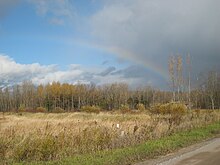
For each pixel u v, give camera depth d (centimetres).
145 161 1422
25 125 2358
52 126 2169
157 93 10925
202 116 3519
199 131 2492
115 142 1706
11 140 1482
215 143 2022
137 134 1909
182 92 6400
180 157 1513
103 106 10831
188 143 2005
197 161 1403
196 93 8044
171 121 2692
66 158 1368
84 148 1548
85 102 11475
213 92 7912
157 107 4797
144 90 11012
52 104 11438
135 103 10662
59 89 11550
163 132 2194
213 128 2752
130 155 1472
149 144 1741
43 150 1397
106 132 1775
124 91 10869
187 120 3023
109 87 11206
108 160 1341
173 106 4306
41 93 11619
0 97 11681
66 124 2456
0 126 2239
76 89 11706
